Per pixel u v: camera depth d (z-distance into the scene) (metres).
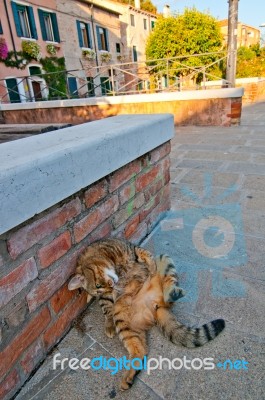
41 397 1.29
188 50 17.39
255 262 2.08
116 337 1.57
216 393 1.26
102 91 19.45
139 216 2.34
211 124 7.48
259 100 13.57
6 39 16.06
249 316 1.63
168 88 9.20
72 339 1.58
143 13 28.27
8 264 1.21
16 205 1.13
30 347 1.37
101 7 22.22
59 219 1.47
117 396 1.27
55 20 18.55
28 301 1.33
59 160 1.33
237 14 7.92
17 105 9.53
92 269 1.64
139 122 2.14
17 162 1.16
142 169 2.26
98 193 1.76
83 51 21.03
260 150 4.88
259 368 1.35
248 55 20.98
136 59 28.64
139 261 1.91
